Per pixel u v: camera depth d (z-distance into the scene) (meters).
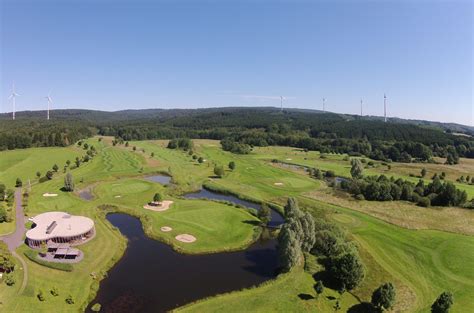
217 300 67.50
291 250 78.62
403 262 85.94
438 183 143.00
